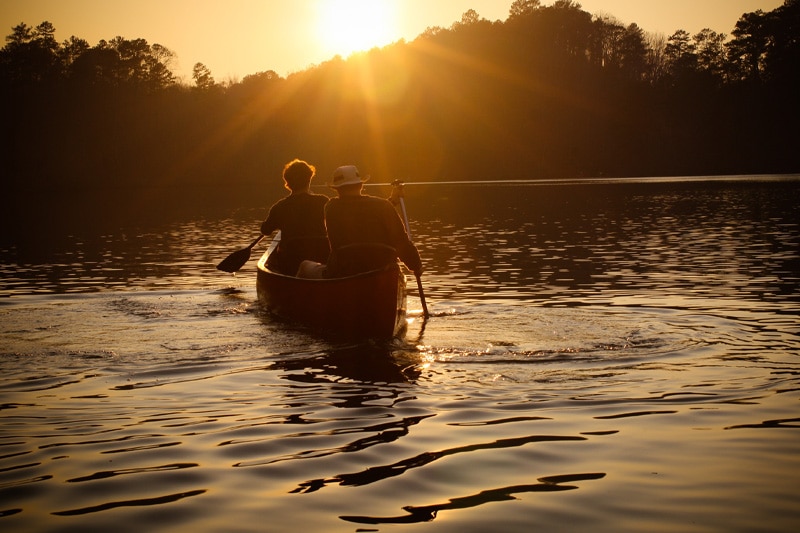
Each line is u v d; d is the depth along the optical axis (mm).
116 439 3641
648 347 5434
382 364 5086
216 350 5543
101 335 6078
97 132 78188
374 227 6539
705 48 92312
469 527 2672
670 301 7555
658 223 18453
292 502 2904
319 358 5293
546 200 31000
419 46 82500
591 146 76438
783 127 77250
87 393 4430
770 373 4699
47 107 77250
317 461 3326
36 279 10078
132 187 70062
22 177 72250
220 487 3055
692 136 77062
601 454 3361
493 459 3314
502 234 16266
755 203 25609
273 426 3816
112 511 2838
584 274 9812
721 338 5727
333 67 83000
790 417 3830
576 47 91625
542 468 3209
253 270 11094
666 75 85750
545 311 7023
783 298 7641
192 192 53531
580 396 4258
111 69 85938
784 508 2795
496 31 89562
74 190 63562
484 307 7301
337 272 6598
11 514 2820
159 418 3965
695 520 2705
